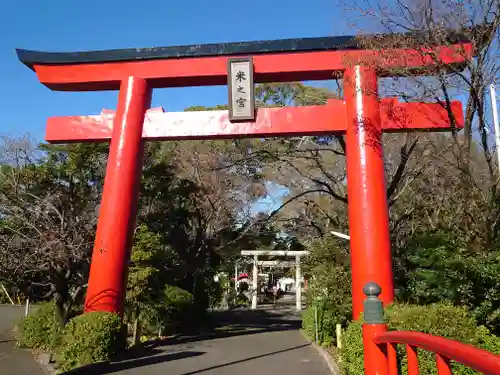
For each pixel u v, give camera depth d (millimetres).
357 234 10750
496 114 9492
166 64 12930
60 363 10578
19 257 15344
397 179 12883
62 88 13602
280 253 38438
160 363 10383
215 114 12547
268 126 12227
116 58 13086
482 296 8531
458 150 9992
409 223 14391
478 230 9117
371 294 5109
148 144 19547
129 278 15258
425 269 10688
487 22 8617
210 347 13695
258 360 11352
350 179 11297
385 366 4844
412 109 11352
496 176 9438
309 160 17922
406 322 6812
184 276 20891
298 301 39062
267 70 12477
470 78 8789
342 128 11938
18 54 13211
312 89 17531
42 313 15219
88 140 13172
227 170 24781
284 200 23578
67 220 15836
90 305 11398
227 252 25953
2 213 16156
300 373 9688
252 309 39281
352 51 12156
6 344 15055
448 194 11281
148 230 16594
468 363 2643
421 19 9094
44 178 17156
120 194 12039
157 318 16969
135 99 12727
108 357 10617
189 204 22719
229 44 12695
